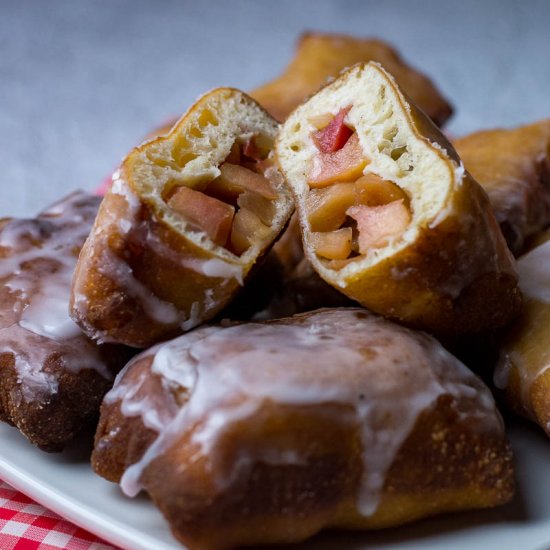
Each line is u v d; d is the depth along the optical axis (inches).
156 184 12.7
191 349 12.1
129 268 12.5
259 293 14.7
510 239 14.7
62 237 14.7
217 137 13.3
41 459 13.2
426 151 12.5
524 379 13.3
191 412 11.5
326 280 12.8
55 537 12.7
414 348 12.2
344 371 11.7
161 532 12.0
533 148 15.8
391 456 11.7
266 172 13.6
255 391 11.4
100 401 13.3
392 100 13.0
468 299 12.7
